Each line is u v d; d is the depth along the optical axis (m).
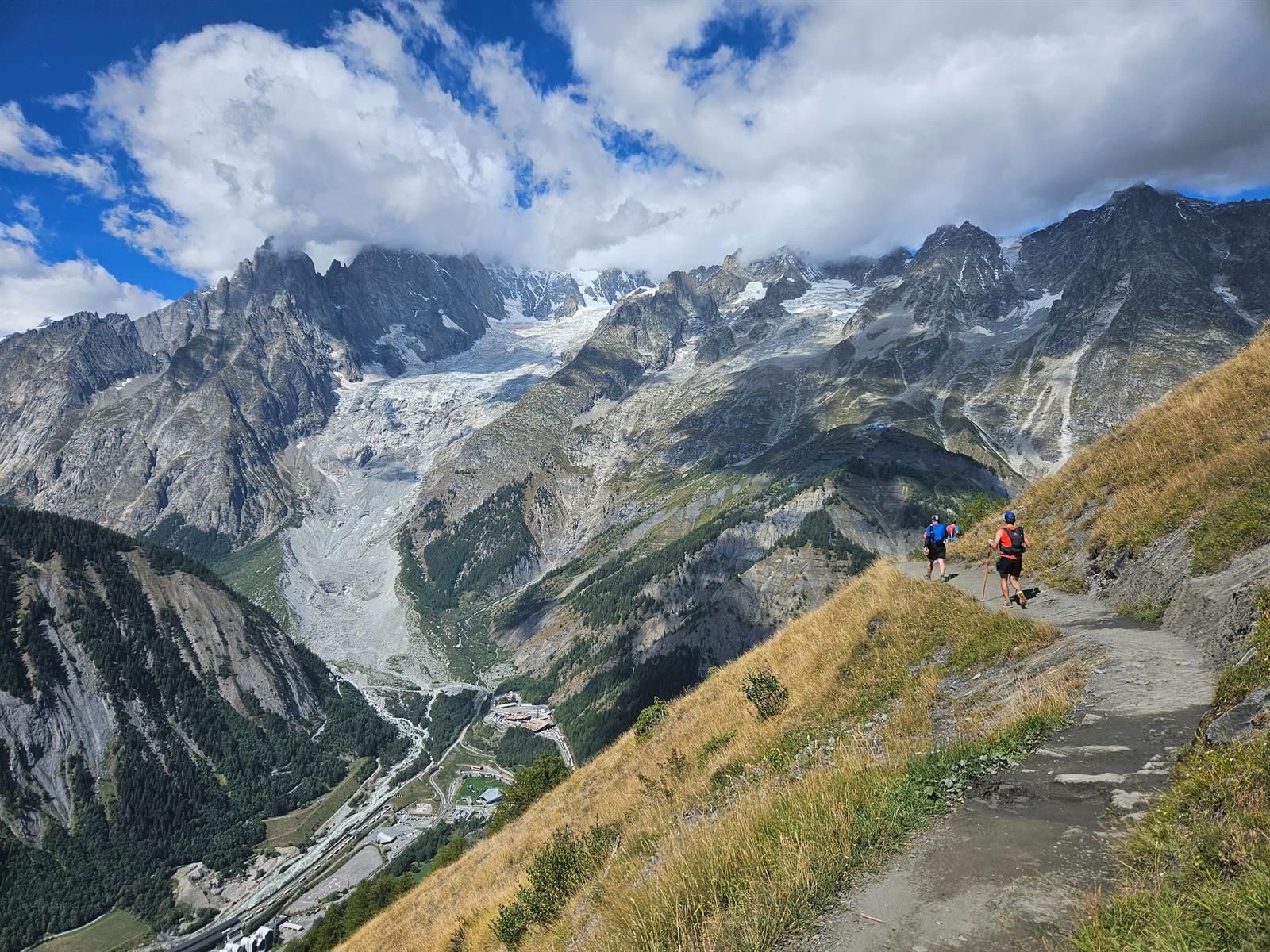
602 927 10.37
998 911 6.48
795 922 7.41
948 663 17.19
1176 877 5.97
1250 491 14.84
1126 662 12.21
